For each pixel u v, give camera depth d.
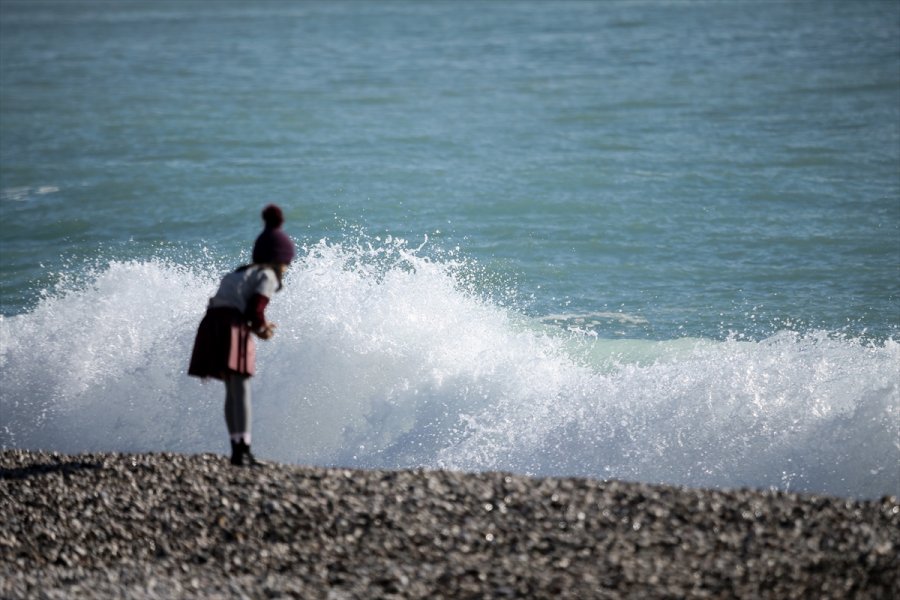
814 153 72.06
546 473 26.75
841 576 16.20
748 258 48.41
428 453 28.38
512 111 100.56
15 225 59.72
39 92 130.75
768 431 26.55
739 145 76.69
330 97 117.38
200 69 156.62
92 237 56.66
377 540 18.41
